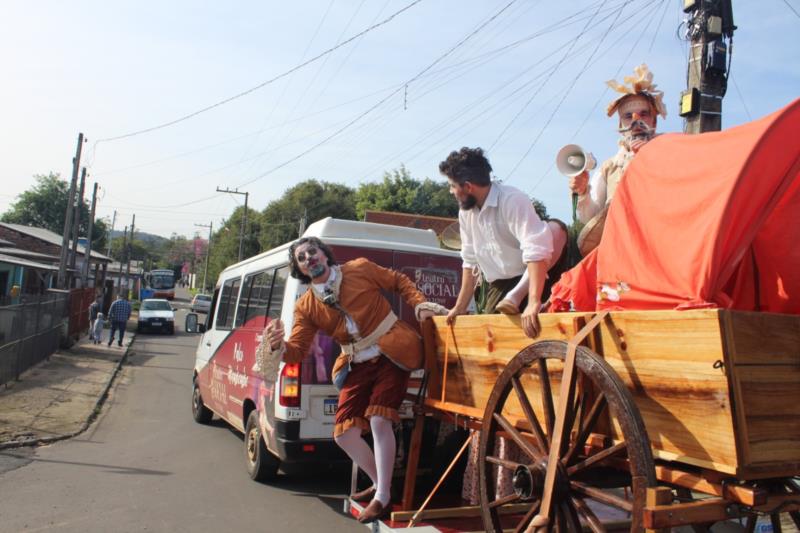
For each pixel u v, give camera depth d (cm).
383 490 362
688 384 217
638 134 380
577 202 398
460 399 348
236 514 579
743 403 206
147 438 927
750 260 264
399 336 369
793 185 251
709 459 209
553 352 259
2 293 2750
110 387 1450
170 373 1759
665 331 227
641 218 263
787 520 425
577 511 259
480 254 369
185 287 12150
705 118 709
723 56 708
